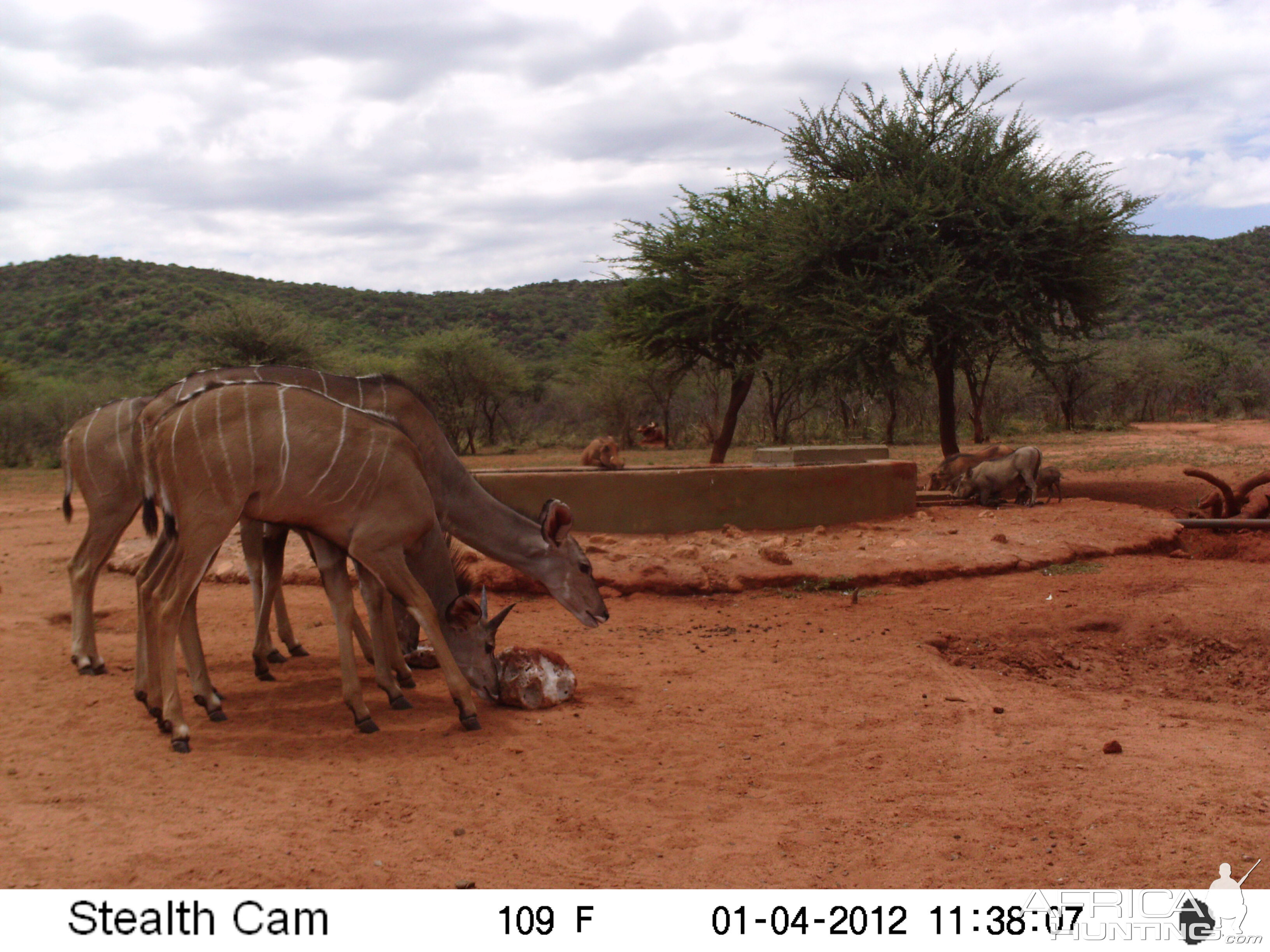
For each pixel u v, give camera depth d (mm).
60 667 7820
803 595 10570
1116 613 9242
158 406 6797
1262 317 78688
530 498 12602
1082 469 23875
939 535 12734
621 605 10227
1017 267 18047
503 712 6746
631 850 4512
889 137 19094
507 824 4793
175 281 78750
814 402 39750
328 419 6141
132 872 4086
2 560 13406
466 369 45125
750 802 5113
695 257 23375
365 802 5035
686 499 12594
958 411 43969
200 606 10250
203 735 6160
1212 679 7781
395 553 6332
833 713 6660
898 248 18734
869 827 4758
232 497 5875
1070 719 6508
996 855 4406
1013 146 18797
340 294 84875
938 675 7582
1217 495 15117
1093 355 19516
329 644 8750
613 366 42250
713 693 7152
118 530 7770
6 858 4184
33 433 39750
